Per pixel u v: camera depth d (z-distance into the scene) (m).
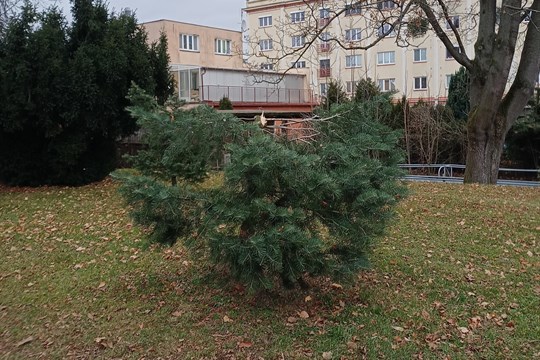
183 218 4.34
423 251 6.59
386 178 4.29
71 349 4.12
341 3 16.56
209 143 4.38
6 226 8.50
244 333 4.26
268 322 4.45
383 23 12.27
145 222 4.43
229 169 3.91
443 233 7.45
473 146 12.80
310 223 4.19
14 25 11.31
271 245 3.75
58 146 12.25
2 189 12.68
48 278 5.82
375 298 5.00
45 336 4.36
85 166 13.12
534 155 19.64
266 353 3.96
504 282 5.48
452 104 22.84
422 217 8.35
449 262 6.17
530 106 19.70
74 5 12.47
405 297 5.05
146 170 5.34
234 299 4.91
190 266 5.92
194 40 46.28
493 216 8.34
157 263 6.17
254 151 3.79
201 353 3.98
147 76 12.72
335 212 4.17
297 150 4.42
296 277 4.19
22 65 11.09
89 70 11.60
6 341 4.31
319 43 23.73
